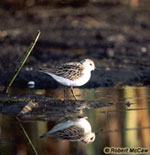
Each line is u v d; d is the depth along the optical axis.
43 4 25.27
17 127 10.65
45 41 21.06
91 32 22.41
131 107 12.28
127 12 25.55
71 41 21.14
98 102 12.81
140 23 23.81
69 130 10.42
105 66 17.56
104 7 26.11
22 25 22.89
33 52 19.58
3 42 20.69
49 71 13.19
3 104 12.45
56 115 11.53
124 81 15.80
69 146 9.55
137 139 9.93
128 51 19.70
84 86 15.23
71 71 13.17
